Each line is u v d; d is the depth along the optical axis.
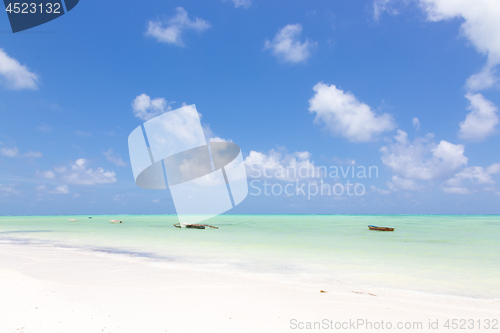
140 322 4.77
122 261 11.48
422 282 8.62
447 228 38.41
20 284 6.86
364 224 50.66
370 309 5.88
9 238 21.75
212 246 17.38
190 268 10.24
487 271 10.37
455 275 9.62
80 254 13.24
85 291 6.68
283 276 9.17
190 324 4.76
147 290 6.98
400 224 50.75
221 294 6.74
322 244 18.81
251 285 7.73
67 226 39.78
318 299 6.49
